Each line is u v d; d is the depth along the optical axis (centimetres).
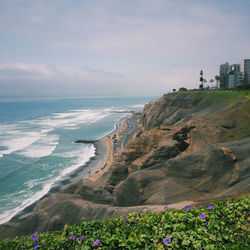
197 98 6994
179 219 627
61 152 7169
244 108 4344
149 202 2423
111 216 1794
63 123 14612
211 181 2417
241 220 639
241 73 18938
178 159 2852
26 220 2197
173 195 2361
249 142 2786
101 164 5859
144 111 10794
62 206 2180
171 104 7688
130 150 4100
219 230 588
